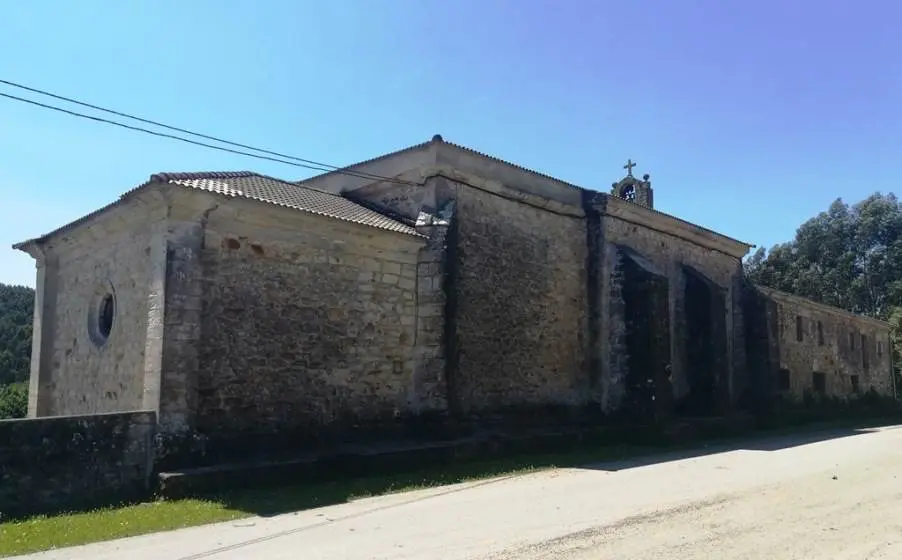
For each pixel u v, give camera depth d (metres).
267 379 11.04
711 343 20.30
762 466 12.12
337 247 12.29
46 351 13.70
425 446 11.94
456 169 14.38
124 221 11.45
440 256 13.44
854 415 27.86
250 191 11.80
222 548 6.48
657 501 8.67
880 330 34.69
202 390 10.21
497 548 6.30
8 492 7.96
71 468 8.55
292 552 6.30
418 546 6.43
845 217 53.94
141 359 10.69
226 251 10.74
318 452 11.19
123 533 7.08
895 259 50.09
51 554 6.33
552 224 16.94
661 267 20.03
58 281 13.95
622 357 17.06
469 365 14.18
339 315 12.21
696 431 17.19
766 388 22.66
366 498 9.05
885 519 7.64
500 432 14.34
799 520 7.55
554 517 7.70
